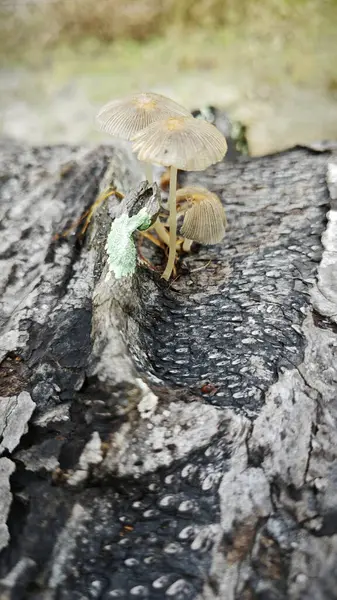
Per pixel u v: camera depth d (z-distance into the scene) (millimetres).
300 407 140
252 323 156
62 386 147
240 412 138
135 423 136
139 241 175
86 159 222
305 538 125
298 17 465
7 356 157
